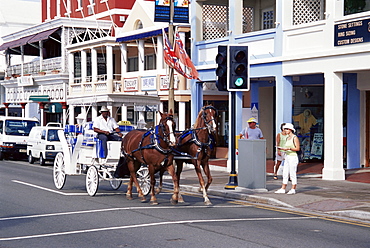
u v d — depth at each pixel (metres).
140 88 30.19
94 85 33.88
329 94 19.11
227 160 24.75
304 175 20.28
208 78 24.78
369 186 17.52
